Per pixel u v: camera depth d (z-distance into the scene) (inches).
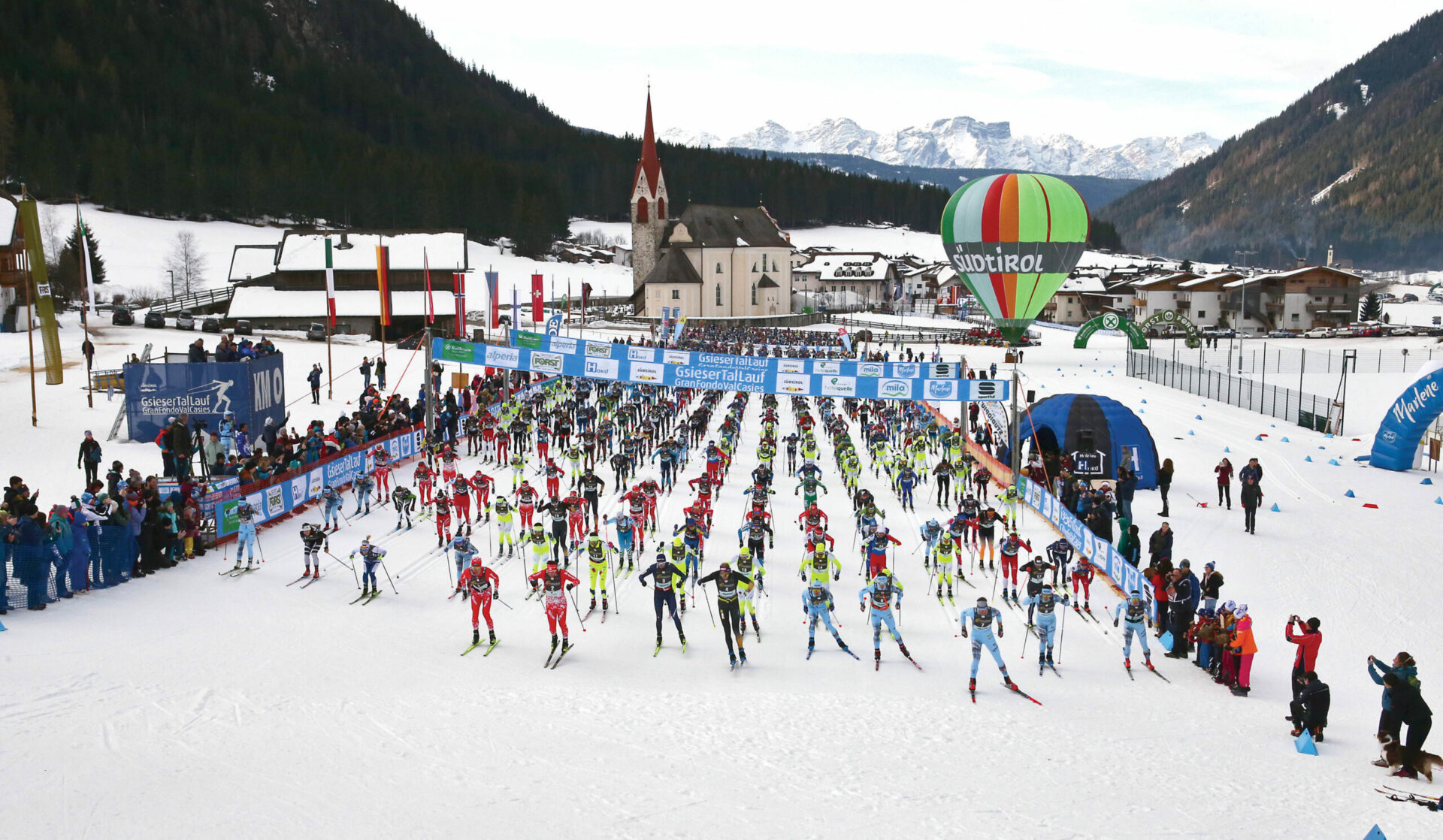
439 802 489.7
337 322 3398.1
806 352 3228.3
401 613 882.1
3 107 6274.6
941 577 971.3
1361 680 783.1
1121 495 1224.2
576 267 7337.6
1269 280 5108.3
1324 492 1488.7
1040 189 2524.6
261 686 674.2
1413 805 540.4
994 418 1797.5
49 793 483.5
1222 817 507.2
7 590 802.8
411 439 1571.1
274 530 1145.4
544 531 956.0
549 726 617.3
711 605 942.4
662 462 1401.3
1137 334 3850.9
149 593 892.0
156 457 1406.3
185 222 6604.3
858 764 566.9
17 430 1534.2
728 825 474.0
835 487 1466.5
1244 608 759.1
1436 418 1644.9
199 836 443.5
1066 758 594.6
